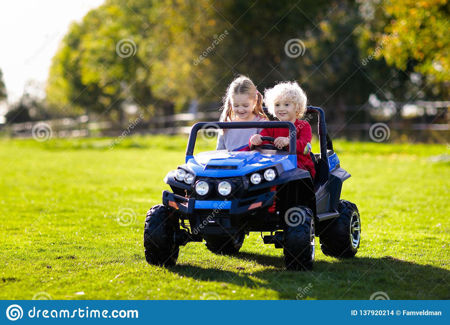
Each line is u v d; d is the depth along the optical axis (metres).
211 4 56.38
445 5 33.00
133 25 79.81
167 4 61.56
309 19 55.38
